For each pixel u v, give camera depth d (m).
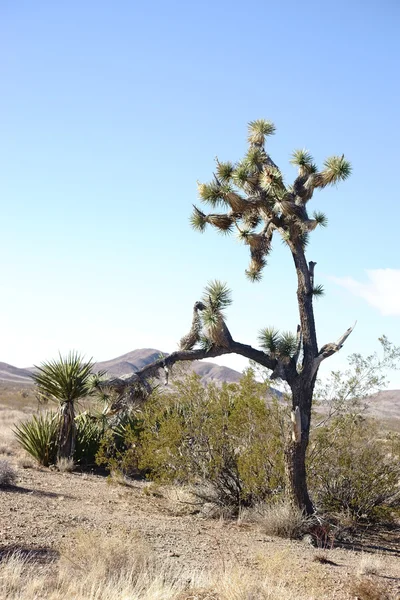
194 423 13.73
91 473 17.80
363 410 14.08
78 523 9.66
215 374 165.00
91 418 19.20
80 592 5.93
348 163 11.77
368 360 14.02
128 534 8.42
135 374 11.48
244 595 6.06
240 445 13.53
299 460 11.79
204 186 11.94
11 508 10.25
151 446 13.99
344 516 13.44
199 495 13.49
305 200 12.05
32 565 6.88
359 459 13.65
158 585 6.27
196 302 11.84
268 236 12.41
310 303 12.06
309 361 11.81
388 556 10.98
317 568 8.46
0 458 17.89
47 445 17.95
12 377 188.88
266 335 11.97
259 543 10.31
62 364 18.31
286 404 13.45
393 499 13.92
